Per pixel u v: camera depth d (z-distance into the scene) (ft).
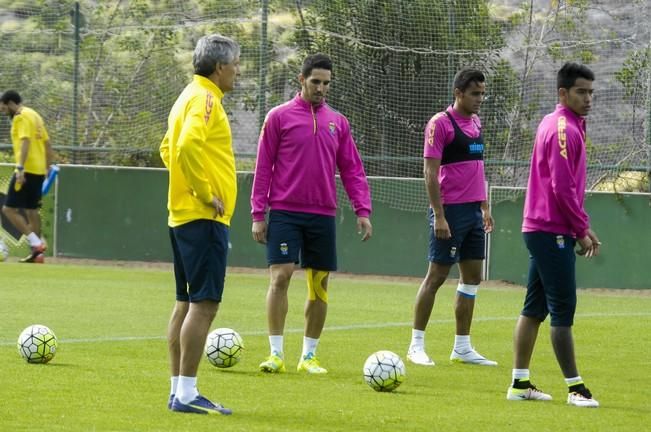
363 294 181.68
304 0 229.45
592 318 153.28
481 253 110.42
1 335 120.06
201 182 74.18
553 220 83.41
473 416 78.74
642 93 212.02
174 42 244.01
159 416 75.15
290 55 229.04
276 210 100.83
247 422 73.92
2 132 248.11
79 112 240.53
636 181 209.46
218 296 76.64
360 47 224.33
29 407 77.66
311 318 100.83
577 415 80.38
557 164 82.17
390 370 88.99
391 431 72.43
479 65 221.66
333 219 101.81
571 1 222.28
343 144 104.01
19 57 245.65
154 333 125.49
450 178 110.22
